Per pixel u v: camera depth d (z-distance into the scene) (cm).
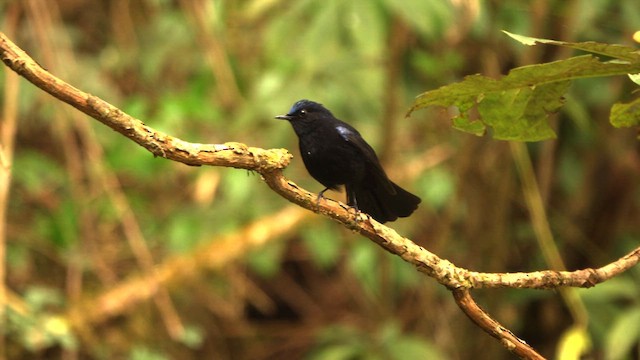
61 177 1217
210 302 1244
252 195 1211
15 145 1279
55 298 1039
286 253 1414
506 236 1130
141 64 1273
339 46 1041
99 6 1370
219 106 1240
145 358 1026
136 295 1137
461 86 388
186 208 1266
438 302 1209
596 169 1172
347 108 1141
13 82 951
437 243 1151
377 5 932
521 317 1195
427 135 1223
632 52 351
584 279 418
